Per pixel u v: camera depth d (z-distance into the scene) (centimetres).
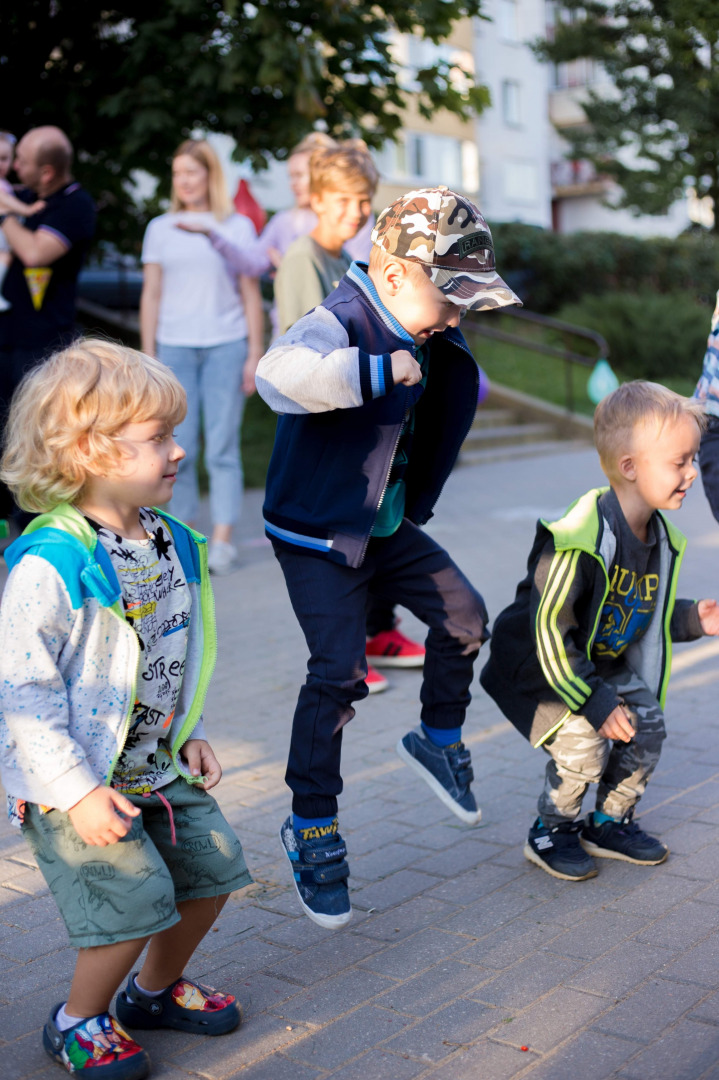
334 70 1094
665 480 282
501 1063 214
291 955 264
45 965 259
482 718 443
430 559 298
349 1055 220
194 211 667
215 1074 216
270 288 1480
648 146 2409
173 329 671
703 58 2386
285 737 421
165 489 218
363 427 272
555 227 4191
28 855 321
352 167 459
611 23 2494
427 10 1055
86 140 1090
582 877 298
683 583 656
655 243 2430
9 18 1042
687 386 1823
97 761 210
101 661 210
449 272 261
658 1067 209
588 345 1909
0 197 609
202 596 235
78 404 207
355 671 274
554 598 279
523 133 3369
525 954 258
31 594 203
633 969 248
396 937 271
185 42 993
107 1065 210
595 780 297
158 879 211
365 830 338
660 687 312
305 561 280
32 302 619
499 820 343
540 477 1166
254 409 1227
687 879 295
